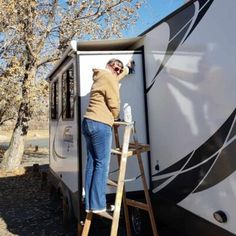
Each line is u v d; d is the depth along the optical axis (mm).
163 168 4707
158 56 4770
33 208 7461
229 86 3289
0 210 7387
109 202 4938
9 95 11727
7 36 11328
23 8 11219
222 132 3412
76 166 5164
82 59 5105
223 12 3361
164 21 4559
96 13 12344
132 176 5109
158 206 4895
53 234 5730
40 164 14641
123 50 5680
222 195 3438
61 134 6711
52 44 12438
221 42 3396
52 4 11961
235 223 3252
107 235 5285
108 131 4141
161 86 4707
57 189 7387
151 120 5051
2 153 18469
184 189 4168
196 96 3854
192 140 3963
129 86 5203
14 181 10734
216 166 3518
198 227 3875
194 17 3873
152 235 5047
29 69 11859
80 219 4918
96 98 4172
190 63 3969
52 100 8148
